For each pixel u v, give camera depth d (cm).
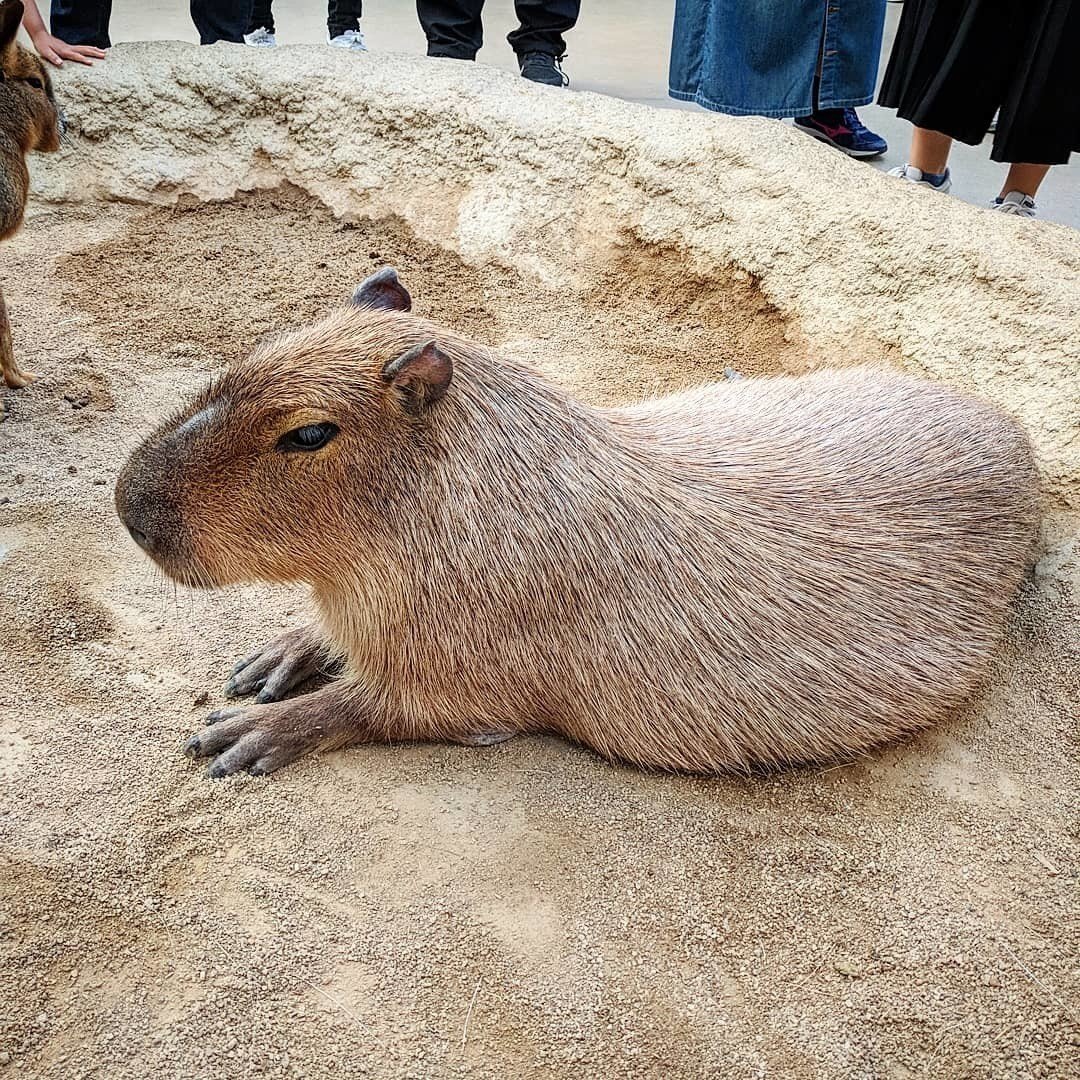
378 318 95
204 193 214
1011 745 107
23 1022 80
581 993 84
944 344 148
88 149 211
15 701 106
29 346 168
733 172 175
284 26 365
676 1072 79
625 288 187
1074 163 264
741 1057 80
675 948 87
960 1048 82
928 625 106
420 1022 81
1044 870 95
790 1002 84
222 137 217
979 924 90
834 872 94
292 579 99
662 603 99
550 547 96
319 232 208
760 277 171
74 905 88
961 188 241
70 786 97
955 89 177
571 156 192
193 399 98
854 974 86
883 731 104
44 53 213
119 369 164
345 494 93
